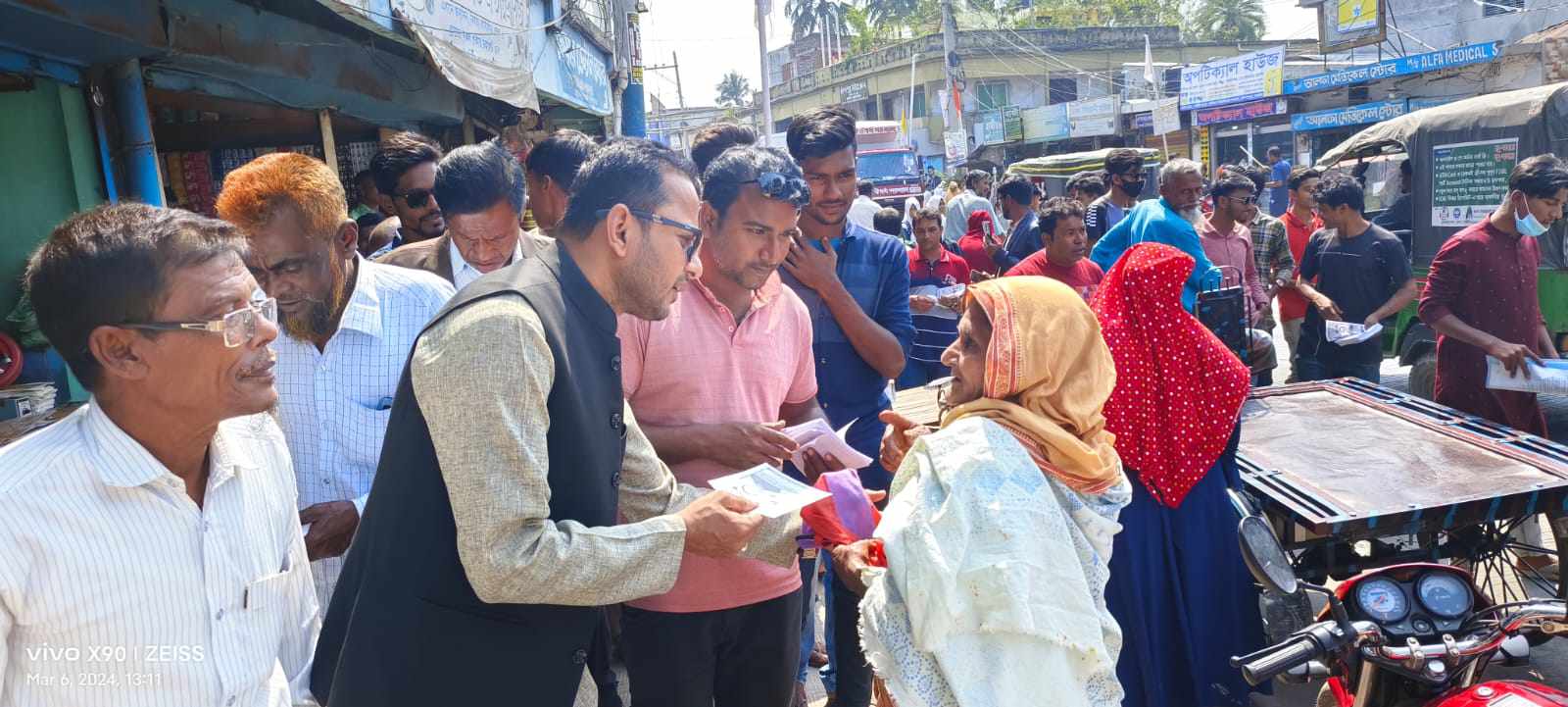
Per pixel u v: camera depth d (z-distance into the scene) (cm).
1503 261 461
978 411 212
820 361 338
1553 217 445
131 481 149
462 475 167
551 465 182
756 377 269
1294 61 2386
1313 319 643
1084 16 4784
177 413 152
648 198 194
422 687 179
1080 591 191
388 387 249
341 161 886
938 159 3981
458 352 170
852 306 329
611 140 205
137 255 144
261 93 632
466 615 179
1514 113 746
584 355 188
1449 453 367
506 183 326
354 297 245
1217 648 319
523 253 355
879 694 289
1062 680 187
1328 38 1939
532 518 171
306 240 229
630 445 221
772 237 255
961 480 194
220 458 166
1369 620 257
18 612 142
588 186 195
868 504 229
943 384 480
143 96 510
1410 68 1762
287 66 600
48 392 438
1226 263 647
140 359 146
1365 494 330
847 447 265
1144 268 311
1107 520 209
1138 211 555
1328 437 397
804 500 208
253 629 170
